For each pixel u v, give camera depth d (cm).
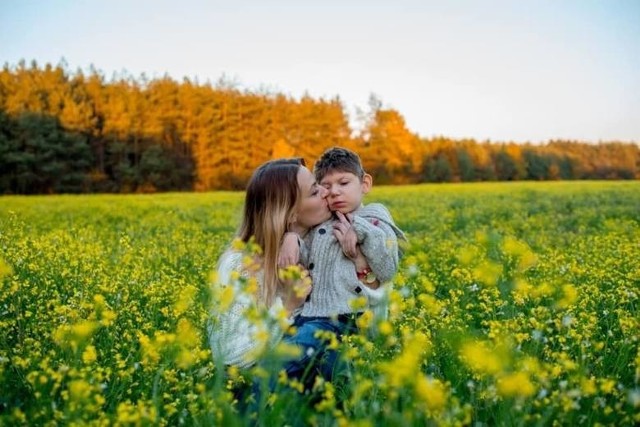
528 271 704
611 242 1074
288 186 412
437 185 4644
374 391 302
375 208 450
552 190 3550
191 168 5878
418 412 268
